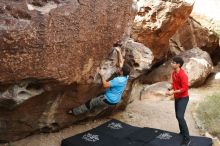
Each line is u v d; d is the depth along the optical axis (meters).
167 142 7.32
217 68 13.25
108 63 7.28
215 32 12.95
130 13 7.32
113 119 8.28
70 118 7.51
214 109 8.86
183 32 12.58
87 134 7.45
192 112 9.05
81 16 5.98
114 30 6.86
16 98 5.83
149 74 11.53
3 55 5.21
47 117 6.99
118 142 7.25
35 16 5.46
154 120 8.64
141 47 8.76
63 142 7.09
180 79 7.14
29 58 5.43
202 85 11.45
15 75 5.42
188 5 10.77
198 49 12.05
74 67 6.14
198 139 7.50
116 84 7.23
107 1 6.52
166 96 9.95
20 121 6.61
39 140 7.13
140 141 7.34
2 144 6.80
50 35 5.56
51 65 5.71
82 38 6.09
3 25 5.20
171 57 12.38
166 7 10.58
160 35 11.00
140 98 10.01
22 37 5.27
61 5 5.80
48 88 6.07
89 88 7.03
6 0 5.45
